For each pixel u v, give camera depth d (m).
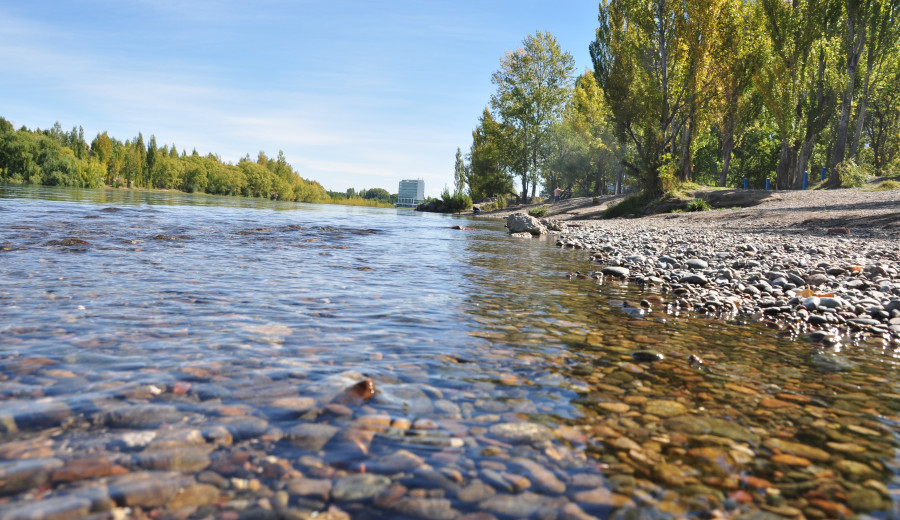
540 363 3.07
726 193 23.69
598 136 44.59
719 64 26.36
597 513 1.52
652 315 4.71
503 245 12.50
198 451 1.76
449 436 2.00
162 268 6.02
